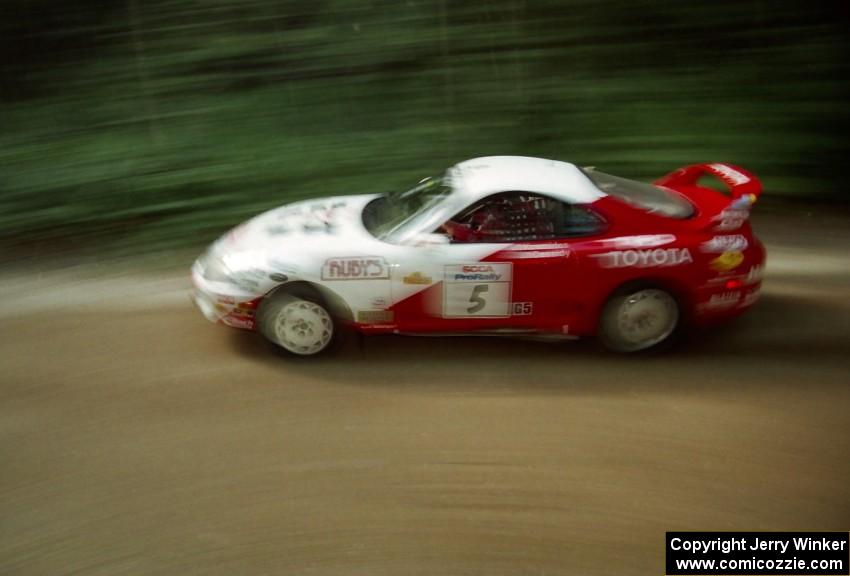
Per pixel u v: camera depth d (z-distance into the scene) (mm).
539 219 4684
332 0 11242
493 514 3508
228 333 5246
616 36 10664
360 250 4656
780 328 5250
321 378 4656
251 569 3219
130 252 6770
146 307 5676
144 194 7859
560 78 10047
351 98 9859
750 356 4883
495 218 4668
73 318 5516
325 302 4699
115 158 8625
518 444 4000
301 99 9867
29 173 8359
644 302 4777
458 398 4434
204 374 4707
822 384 4527
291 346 4809
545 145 8836
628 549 3301
